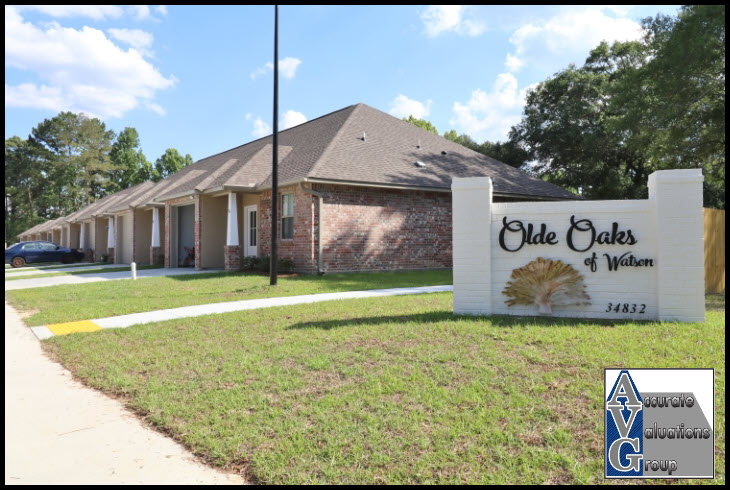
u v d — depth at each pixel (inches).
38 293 538.3
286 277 578.2
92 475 126.1
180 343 263.7
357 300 377.4
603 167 1203.9
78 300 462.3
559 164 1267.2
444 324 266.4
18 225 2659.9
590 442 134.0
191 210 908.0
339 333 258.1
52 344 281.1
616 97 800.3
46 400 186.4
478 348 218.2
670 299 267.4
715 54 655.8
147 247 1036.5
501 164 874.8
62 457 137.1
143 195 1066.1
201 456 137.5
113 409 176.1
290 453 133.8
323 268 606.9
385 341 237.9
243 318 322.0
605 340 221.1
